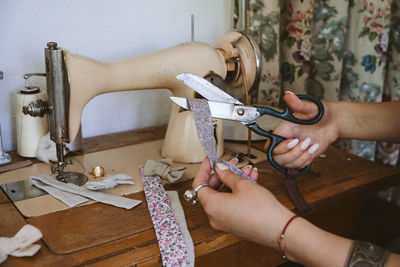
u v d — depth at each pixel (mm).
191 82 731
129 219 742
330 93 1339
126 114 1235
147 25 1182
